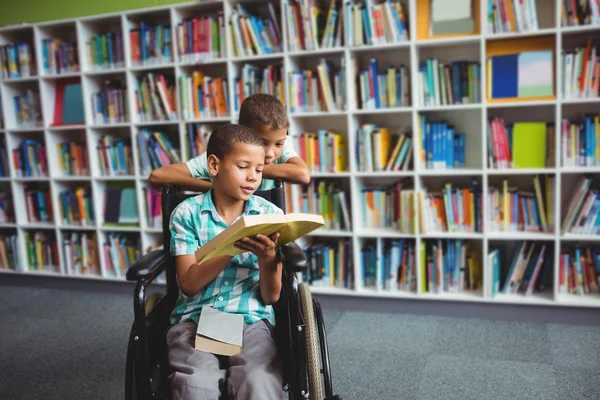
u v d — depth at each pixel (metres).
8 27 3.43
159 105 3.18
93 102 3.34
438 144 2.73
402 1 2.77
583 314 2.58
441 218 2.78
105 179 3.36
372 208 2.93
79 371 2.29
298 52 2.83
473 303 2.74
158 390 1.24
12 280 3.73
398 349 2.39
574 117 2.71
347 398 1.96
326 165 2.91
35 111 3.51
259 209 1.50
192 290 1.39
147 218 3.29
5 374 2.28
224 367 1.35
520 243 2.68
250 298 1.45
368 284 2.95
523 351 2.31
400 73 2.74
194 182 1.70
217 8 3.12
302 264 1.24
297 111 2.92
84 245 3.47
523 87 2.58
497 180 2.86
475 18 2.60
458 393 1.96
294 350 1.23
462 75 2.65
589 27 2.39
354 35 2.74
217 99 3.05
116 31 3.44
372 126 2.84
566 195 2.79
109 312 3.08
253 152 1.34
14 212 3.66
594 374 2.07
